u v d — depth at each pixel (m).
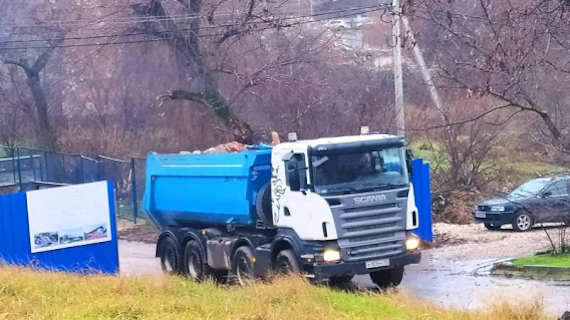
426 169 24.17
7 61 43.69
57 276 14.52
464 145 31.50
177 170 20.08
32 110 46.72
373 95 32.78
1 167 42.16
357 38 39.81
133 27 33.50
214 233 19.17
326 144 16.17
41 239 20.12
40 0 43.50
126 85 40.62
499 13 10.82
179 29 32.81
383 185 16.50
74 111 46.34
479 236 26.52
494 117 30.02
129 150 40.66
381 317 11.52
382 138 16.62
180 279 15.07
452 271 20.25
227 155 18.11
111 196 20.81
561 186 27.55
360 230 16.23
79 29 36.47
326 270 15.95
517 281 18.38
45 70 47.38
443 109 28.20
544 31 10.43
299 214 16.33
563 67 11.41
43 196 20.19
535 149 32.19
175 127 35.19
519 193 27.91
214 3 32.56
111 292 13.12
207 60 32.56
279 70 32.62
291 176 16.41
